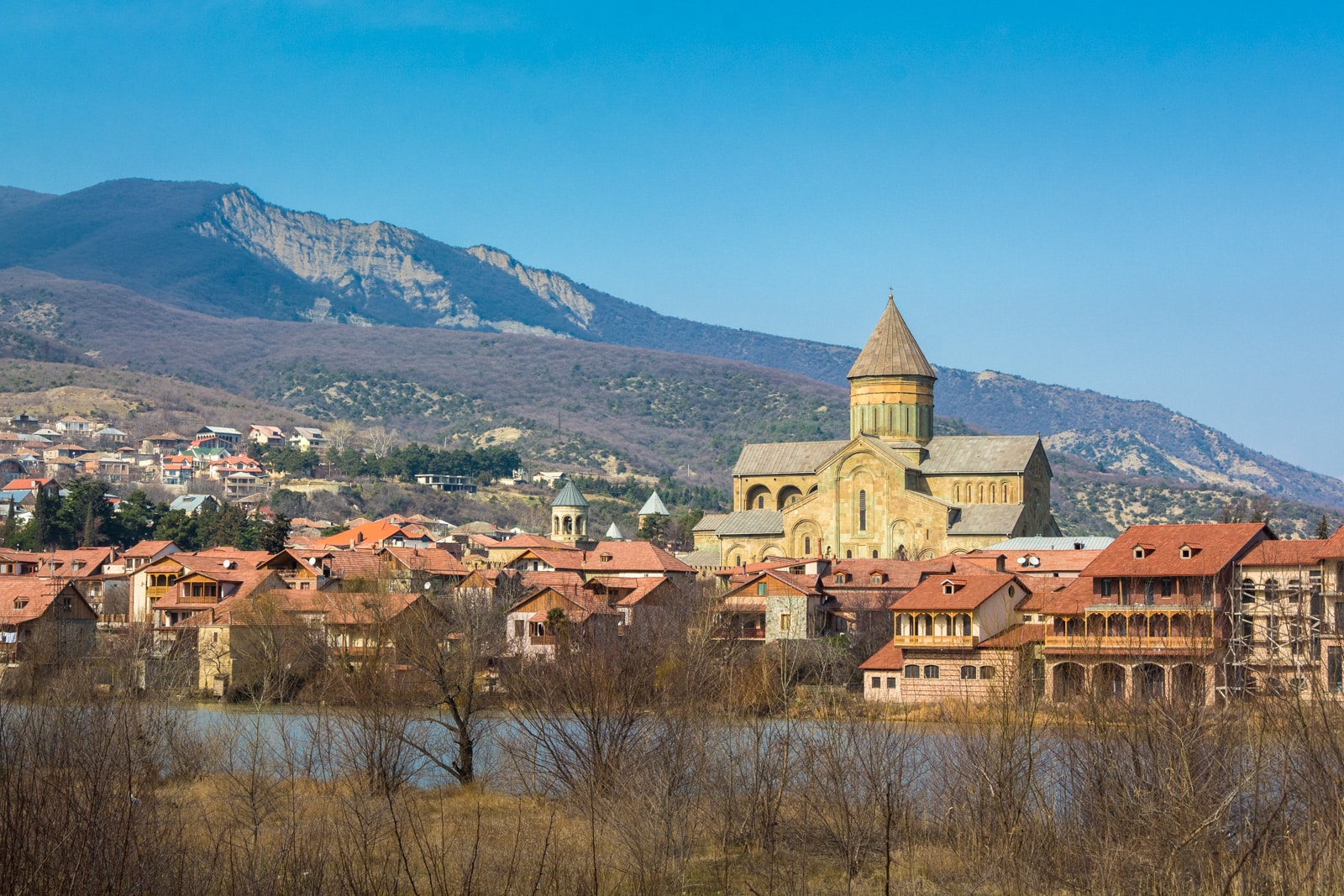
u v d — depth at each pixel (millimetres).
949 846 71312
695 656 96375
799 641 132500
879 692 120625
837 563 164750
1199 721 67750
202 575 160000
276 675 127562
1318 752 64188
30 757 70688
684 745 77875
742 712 90188
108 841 57562
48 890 54062
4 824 56656
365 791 81750
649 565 177875
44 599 146875
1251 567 113188
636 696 84438
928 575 155750
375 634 116750
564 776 81375
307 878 60156
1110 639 108625
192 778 85375
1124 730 70562
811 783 75062
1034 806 71375
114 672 106250
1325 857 59969
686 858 70000
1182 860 62375
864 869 68938
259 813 74875
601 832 73312
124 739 75250
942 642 118938
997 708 81125
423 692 97375
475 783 87625
